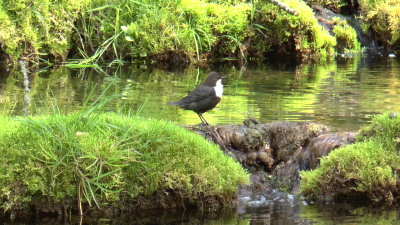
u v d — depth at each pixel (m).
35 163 7.91
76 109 12.77
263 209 8.23
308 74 17.61
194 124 11.34
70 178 7.88
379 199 8.47
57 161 7.85
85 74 17.80
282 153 10.01
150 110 12.73
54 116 8.58
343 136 9.46
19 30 19.12
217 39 20.95
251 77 17.16
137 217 7.92
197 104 11.06
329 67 19.03
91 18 20.80
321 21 23.45
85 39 20.66
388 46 23.38
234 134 10.15
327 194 8.71
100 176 7.77
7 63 19.05
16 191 7.84
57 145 8.00
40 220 7.77
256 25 21.39
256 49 21.30
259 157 9.84
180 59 20.38
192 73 18.03
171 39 20.27
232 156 9.94
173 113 12.44
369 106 13.08
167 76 17.44
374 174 8.41
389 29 23.06
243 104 13.38
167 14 20.61
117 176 7.95
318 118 11.88
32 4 19.62
